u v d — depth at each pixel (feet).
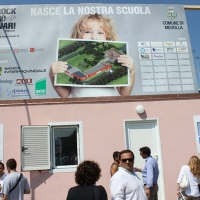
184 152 25.36
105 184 24.17
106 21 31.19
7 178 15.58
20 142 23.72
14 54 29.09
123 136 25.14
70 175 24.13
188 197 17.43
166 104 26.07
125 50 30.27
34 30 30.14
